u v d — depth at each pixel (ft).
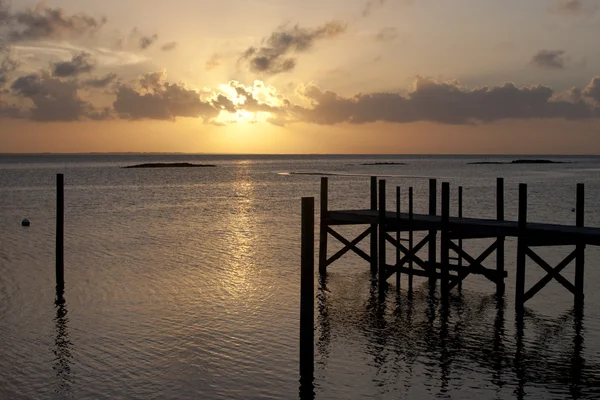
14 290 76.43
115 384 48.55
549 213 167.94
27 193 252.62
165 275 84.94
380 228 78.02
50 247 108.58
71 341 57.77
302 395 47.11
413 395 47.21
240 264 92.79
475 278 83.97
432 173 504.02
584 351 56.18
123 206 192.34
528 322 64.54
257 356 54.29
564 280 69.21
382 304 72.28
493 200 213.87
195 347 56.24
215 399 46.26
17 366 51.90
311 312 52.11
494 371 51.85
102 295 74.13
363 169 632.38
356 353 56.03
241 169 630.74
